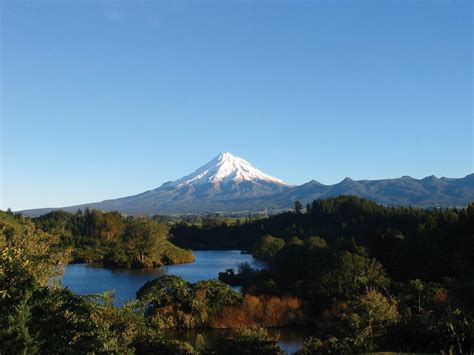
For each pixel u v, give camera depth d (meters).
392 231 73.88
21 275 12.64
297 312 44.50
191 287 47.22
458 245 56.00
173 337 40.22
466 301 37.06
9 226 38.75
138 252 100.94
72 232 143.38
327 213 126.31
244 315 44.31
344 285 46.66
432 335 17.83
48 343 12.11
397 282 49.59
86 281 75.12
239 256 120.44
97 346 12.70
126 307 19.97
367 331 22.73
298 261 57.75
